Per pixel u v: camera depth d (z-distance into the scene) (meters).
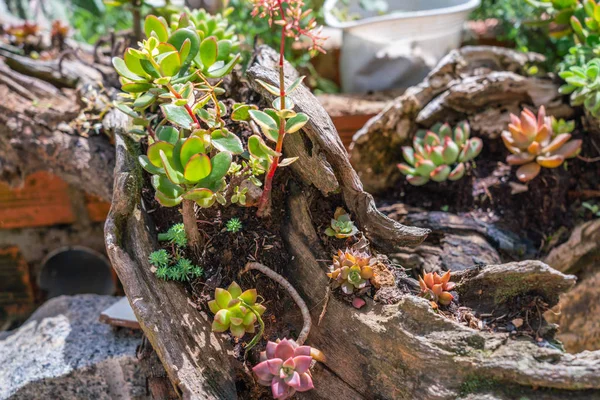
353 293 0.70
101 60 1.13
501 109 0.98
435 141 0.95
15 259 1.33
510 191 0.95
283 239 0.74
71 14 1.46
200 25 0.88
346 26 1.14
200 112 0.69
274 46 1.25
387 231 0.72
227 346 0.69
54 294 1.33
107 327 0.92
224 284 0.71
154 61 0.65
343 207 0.75
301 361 0.64
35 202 1.27
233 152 0.67
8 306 1.37
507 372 0.63
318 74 1.34
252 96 0.84
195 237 0.71
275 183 0.75
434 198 0.99
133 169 0.76
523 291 0.68
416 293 0.71
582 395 0.61
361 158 1.02
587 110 0.92
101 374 0.85
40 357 0.87
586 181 0.94
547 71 1.13
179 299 0.70
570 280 0.65
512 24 1.26
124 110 0.73
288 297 0.72
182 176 0.64
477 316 0.69
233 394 0.67
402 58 1.18
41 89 1.05
